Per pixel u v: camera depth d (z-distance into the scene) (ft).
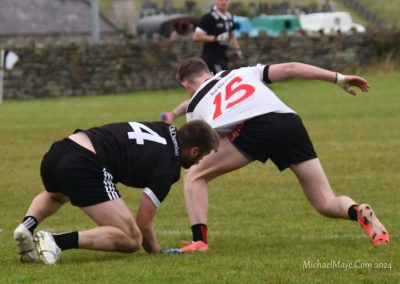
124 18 548.72
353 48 303.68
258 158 71.46
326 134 158.81
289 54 299.79
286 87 276.62
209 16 171.12
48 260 63.52
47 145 153.48
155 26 382.22
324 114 194.39
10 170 125.70
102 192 64.34
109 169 64.90
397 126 168.14
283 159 71.82
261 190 107.65
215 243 74.69
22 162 133.28
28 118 204.64
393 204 95.96
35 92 281.54
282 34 300.61
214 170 71.67
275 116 70.90
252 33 369.91
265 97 71.31
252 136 70.74
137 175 65.62
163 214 93.86
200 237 70.69
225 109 70.79
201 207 71.26
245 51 296.10
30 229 67.92
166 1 527.40
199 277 57.88
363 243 71.72
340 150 138.00
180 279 57.41
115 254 69.31
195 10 513.45
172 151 66.28
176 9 526.16
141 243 66.74
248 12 461.78
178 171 66.49
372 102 219.82
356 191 104.68
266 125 70.54
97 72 286.87
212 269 60.75
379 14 573.74
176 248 72.95
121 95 279.90
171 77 293.43
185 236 80.28
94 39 320.29
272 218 89.61
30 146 152.05
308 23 411.54
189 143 66.59
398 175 115.24
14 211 96.53
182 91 287.07
